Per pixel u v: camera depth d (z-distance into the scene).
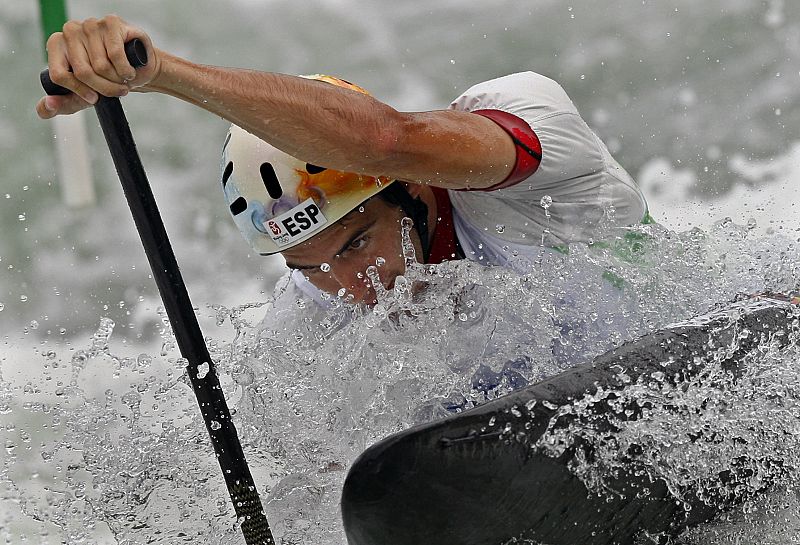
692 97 25.08
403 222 9.41
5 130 25.42
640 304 9.80
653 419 7.73
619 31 27.34
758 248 11.05
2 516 10.43
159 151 25.33
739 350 8.54
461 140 8.64
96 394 15.02
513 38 27.77
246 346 9.77
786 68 25.47
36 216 23.42
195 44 28.53
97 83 7.09
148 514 9.27
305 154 8.00
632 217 10.40
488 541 7.15
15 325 20.30
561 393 7.45
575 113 9.94
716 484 8.27
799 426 8.65
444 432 6.88
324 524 9.02
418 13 28.66
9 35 26.72
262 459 10.21
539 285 9.55
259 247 9.63
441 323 9.52
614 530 7.74
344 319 10.00
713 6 27.09
